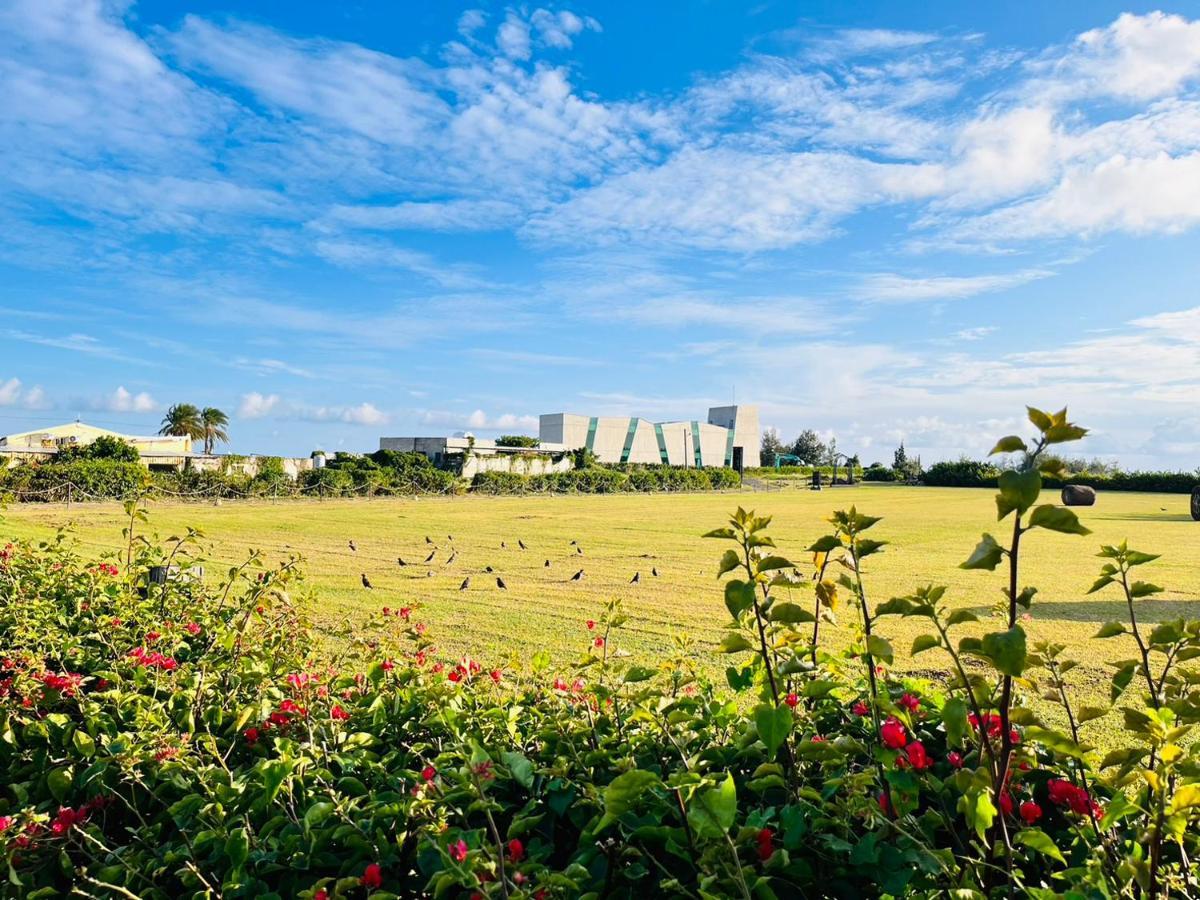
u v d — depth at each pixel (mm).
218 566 11031
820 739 1990
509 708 2707
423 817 1865
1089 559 14586
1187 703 1723
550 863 1988
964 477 64625
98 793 2412
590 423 73875
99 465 27156
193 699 2906
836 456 86812
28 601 4125
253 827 2137
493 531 20500
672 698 2721
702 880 1501
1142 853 1560
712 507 33844
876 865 1633
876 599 9656
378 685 3043
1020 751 1975
